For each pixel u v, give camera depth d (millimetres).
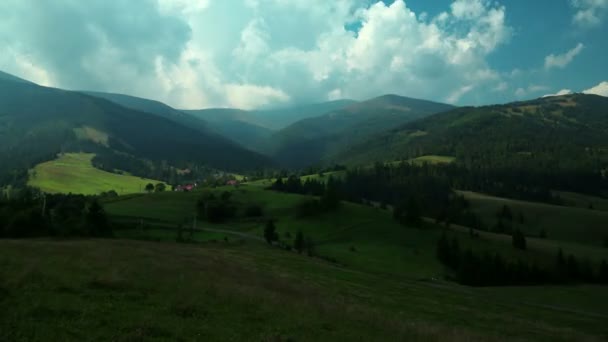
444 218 182125
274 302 27047
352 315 27953
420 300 57250
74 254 35750
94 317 18562
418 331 26250
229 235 139625
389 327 26078
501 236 163625
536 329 44438
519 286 111250
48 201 140625
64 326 16938
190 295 25141
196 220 167500
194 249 76938
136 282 26484
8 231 81000
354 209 178750
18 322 16672
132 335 16875
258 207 182750
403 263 119000
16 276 23391
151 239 114750
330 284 56469
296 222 163875
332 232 150625
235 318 22000
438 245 125688
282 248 123000
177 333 18062
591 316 73188
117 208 172375
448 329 30734
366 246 135000
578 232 196875
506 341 30156
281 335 20062
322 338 20906
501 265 116688
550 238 192875
